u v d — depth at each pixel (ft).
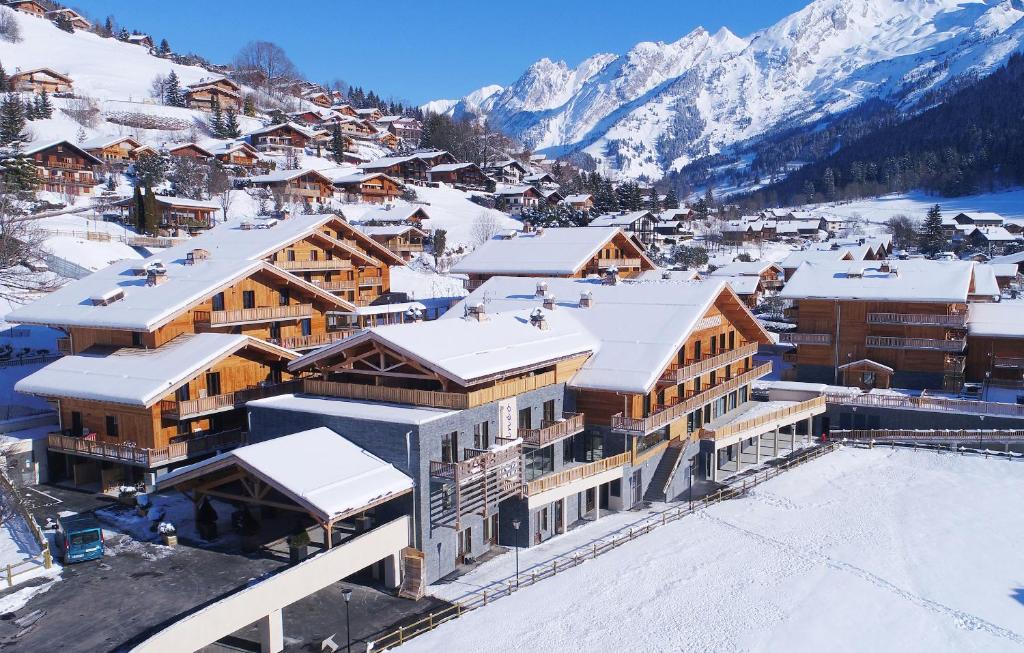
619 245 267.59
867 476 162.30
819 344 211.61
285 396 131.54
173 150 419.95
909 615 105.91
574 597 108.99
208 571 106.32
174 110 545.85
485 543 124.88
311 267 206.90
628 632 99.60
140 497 127.75
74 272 231.91
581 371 143.33
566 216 473.26
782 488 155.43
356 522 113.09
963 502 146.51
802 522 138.21
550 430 130.52
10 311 202.28
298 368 134.62
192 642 82.84
